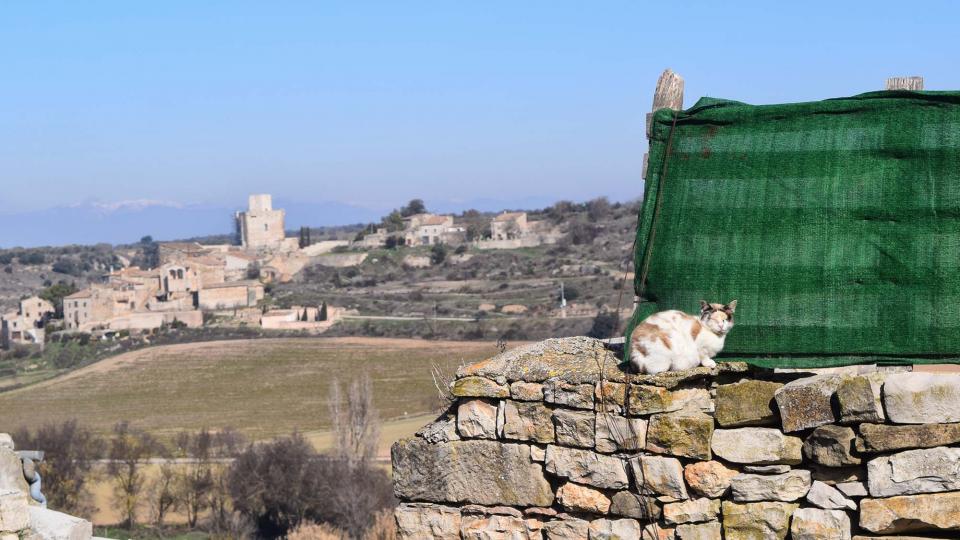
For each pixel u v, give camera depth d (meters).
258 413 82.31
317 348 105.69
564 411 7.95
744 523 7.36
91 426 77.06
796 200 7.98
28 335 135.75
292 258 175.38
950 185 7.53
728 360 7.89
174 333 124.12
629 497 7.70
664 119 8.60
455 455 8.32
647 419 7.69
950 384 6.87
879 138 7.82
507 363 8.37
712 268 8.19
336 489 43.50
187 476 54.72
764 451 7.38
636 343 7.78
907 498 6.93
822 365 7.67
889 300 7.58
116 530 50.62
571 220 172.12
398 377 87.00
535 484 8.05
